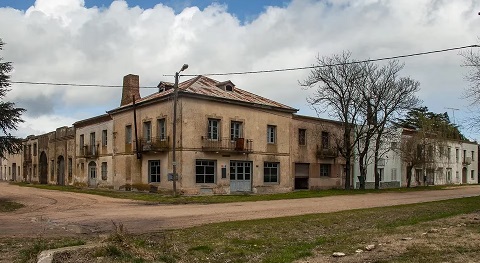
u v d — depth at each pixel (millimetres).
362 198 27141
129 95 39875
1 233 12367
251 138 34375
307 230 12477
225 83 35875
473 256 7953
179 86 34000
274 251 9414
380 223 13727
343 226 13281
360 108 38594
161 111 32188
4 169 69250
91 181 42375
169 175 30359
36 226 13961
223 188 32062
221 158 32281
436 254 8164
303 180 39562
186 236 11367
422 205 20391
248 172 34219
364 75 38531
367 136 39594
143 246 9734
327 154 41031
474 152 68812
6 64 24141
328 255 8570
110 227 13633
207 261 8539
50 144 52125
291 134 38094
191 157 30516
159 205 22156
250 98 36062
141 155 34031
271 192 35500
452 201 22859
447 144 55750
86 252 8016
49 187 42312
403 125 46844
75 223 14641
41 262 7352
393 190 38469
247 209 19438
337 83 38531
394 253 8406
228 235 11492
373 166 46844
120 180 36906
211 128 32094
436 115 52750
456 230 11086
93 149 41781
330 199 26156
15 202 23797
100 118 40531
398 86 39281
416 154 46625
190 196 28312
